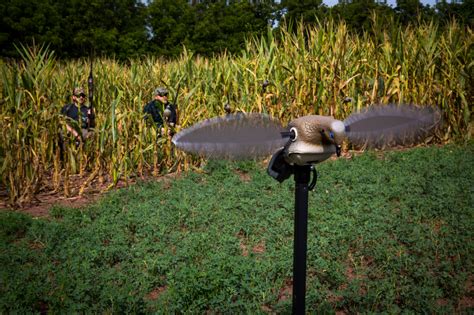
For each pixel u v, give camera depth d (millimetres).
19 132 8438
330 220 6785
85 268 5500
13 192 8188
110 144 9273
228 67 11641
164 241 6391
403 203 7395
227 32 52094
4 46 48188
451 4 27938
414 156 10062
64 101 10867
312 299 4883
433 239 6109
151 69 12445
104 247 6070
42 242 6434
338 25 11953
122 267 5652
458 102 11836
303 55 11352
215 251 5973
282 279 5344
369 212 7160
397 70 11289
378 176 8688
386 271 5477
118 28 54312
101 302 4711
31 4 48344
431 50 11586
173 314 4633
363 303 4855
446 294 5152
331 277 5359
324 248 5984
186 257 5785
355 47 11812
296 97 11039
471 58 11680
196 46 50812
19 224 6887
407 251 6039
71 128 9492
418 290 4961
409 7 28781
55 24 49188
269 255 5859
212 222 6984
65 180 8648
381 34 11930
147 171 9961
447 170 8859
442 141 11773
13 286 4969
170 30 52562
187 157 10008
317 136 2266
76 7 50906
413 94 11578
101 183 9289
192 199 7922
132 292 5133
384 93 11367
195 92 11039
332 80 11086
